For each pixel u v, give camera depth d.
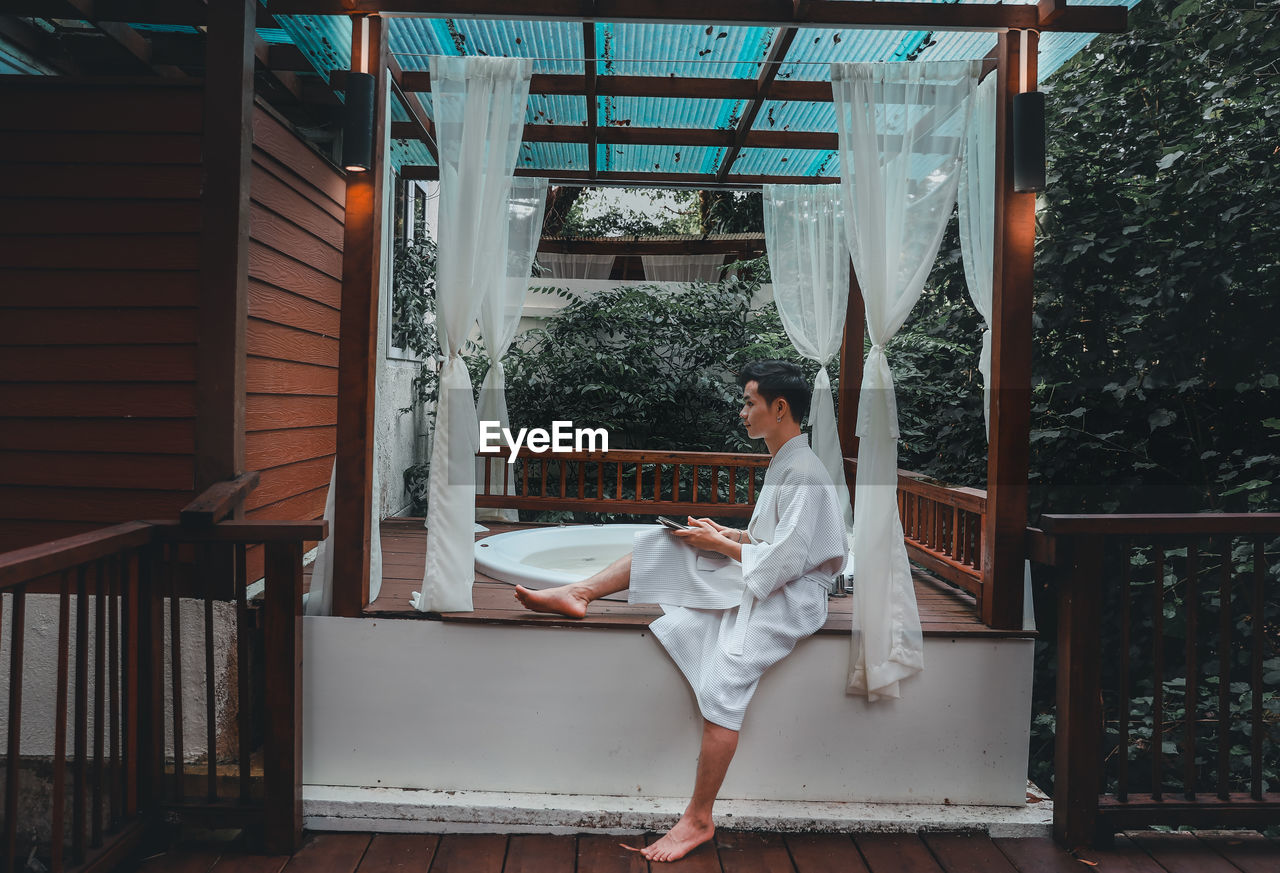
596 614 2.48
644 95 3.26
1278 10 2.74
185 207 2.52
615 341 5.77
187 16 2.76
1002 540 2.42
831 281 3.47
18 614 1.68
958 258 3.71
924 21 2.43
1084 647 2.22
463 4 2.42
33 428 2.54
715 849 2.23
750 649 2.23
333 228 3.73
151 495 2.52
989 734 2.41
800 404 2.40
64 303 2.54
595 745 2.39
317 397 3.55
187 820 2.18
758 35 2.89
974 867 2.16
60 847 1.81
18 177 2.54
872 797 2.41
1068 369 3.35
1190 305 3.01
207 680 2.20
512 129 2.54
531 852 2.21
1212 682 2.99
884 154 2.51
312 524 2.13
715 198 7.45
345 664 2.40
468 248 2.48
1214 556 3.04
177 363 2.51
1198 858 2.21
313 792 2.35
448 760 2.40
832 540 2.29
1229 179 2.90
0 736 2.49
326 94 3.72
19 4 2.70
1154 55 3.18
